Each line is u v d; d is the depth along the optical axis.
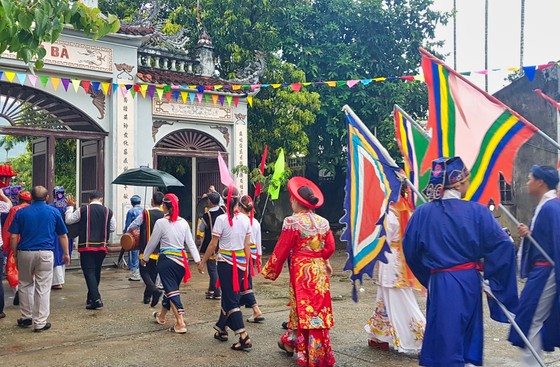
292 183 5.19
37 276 6.33
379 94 16.70
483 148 4.34
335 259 13.69
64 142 15.13
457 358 3.48
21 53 4.52
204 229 8.21
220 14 15.16
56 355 5.37
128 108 12.05
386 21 17.09
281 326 6.54
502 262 3.60
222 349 5.59
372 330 5.56
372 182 5.05
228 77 15.00
